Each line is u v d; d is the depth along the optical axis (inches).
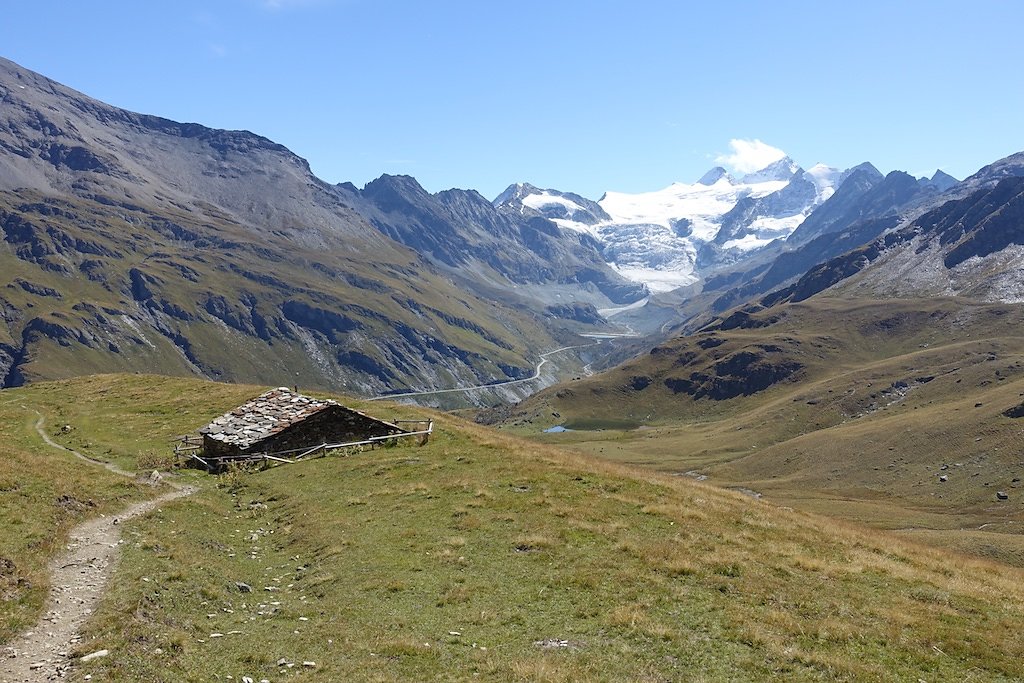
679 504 1311.5
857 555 1099.3
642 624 746.8
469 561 967.0
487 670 647.8
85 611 765.9
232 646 720.3
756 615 787.4
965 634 762.2
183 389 2979.8
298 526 1214.3
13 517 1036.5
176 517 1230.9
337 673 650.8
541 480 1419.8
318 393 2913.4
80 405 2731.3
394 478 1503.4
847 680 642.8
